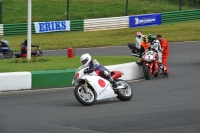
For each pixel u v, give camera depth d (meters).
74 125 17.69
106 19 67.25
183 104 21.89
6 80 27.36
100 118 18.92
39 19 73.62
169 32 64.12
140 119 18.64
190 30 65.19
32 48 54.31
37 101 23.53
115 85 22.78
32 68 31.75
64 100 23.73
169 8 84.19
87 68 22.19
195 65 37.91
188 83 28.86
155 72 31.89
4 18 73.19
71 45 56.16
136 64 32.06
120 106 21.67
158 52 32.25
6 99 24.38
